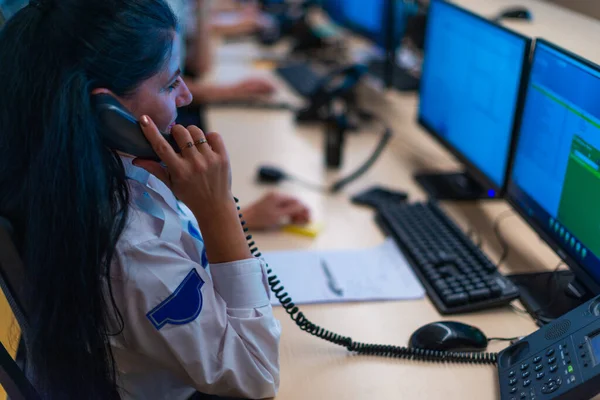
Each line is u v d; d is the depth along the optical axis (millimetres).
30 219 804
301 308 1093
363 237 1325
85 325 801
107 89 793
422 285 1138
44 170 764
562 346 831
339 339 993
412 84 2250
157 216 855
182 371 849
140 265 795
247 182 1594
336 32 2930
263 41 2891
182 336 820
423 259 1181
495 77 1262
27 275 841
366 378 928
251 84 2184
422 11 2217
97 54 770
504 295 1065
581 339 810
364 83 2340
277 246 1292
